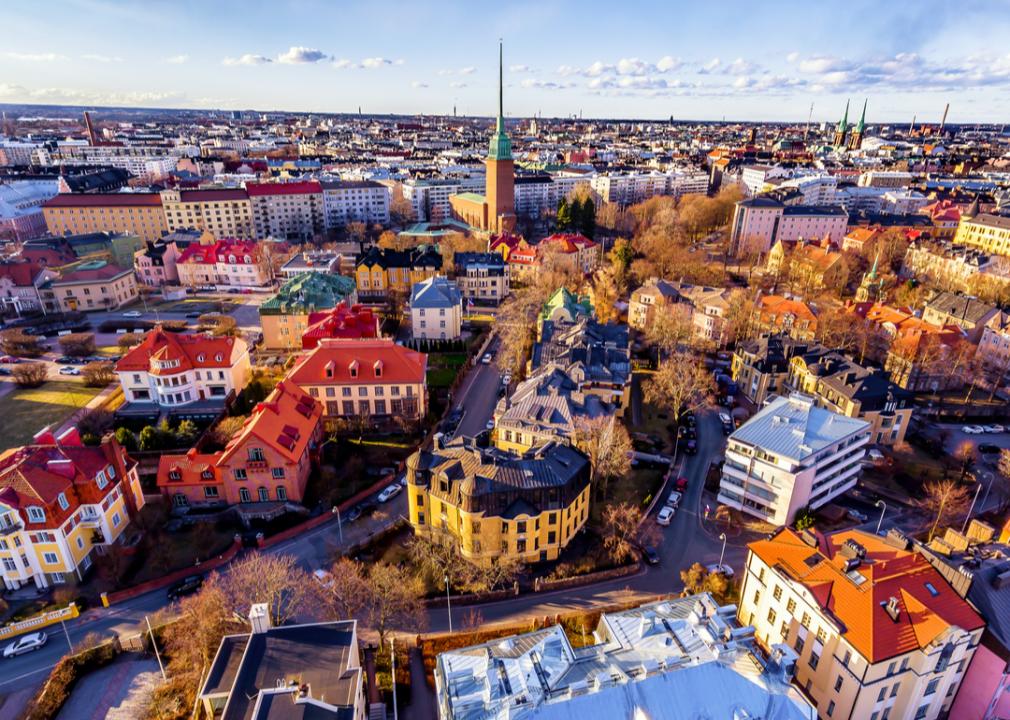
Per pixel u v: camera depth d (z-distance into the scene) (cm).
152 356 13275
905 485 11775
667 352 16400
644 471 11938
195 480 10406
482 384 15712
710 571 9381
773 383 14675
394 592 7800
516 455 10000
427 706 7125
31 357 16712
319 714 5219
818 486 10494
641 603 8712
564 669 5866
